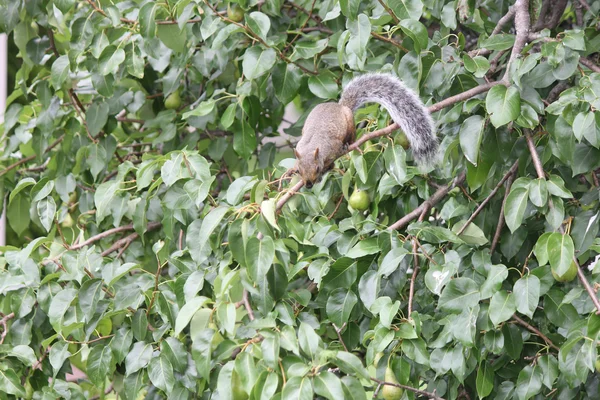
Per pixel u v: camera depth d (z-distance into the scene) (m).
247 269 4.43
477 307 4.70
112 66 6.38
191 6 6.27
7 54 9.98
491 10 7.48
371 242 5.18
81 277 5.60
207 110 6.10
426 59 5.80
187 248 5.23
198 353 4.63
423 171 5.77
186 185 5.31
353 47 5.34
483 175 5.56
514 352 5.16
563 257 4.45
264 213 4.49
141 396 6.21
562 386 5.26
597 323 4.38
